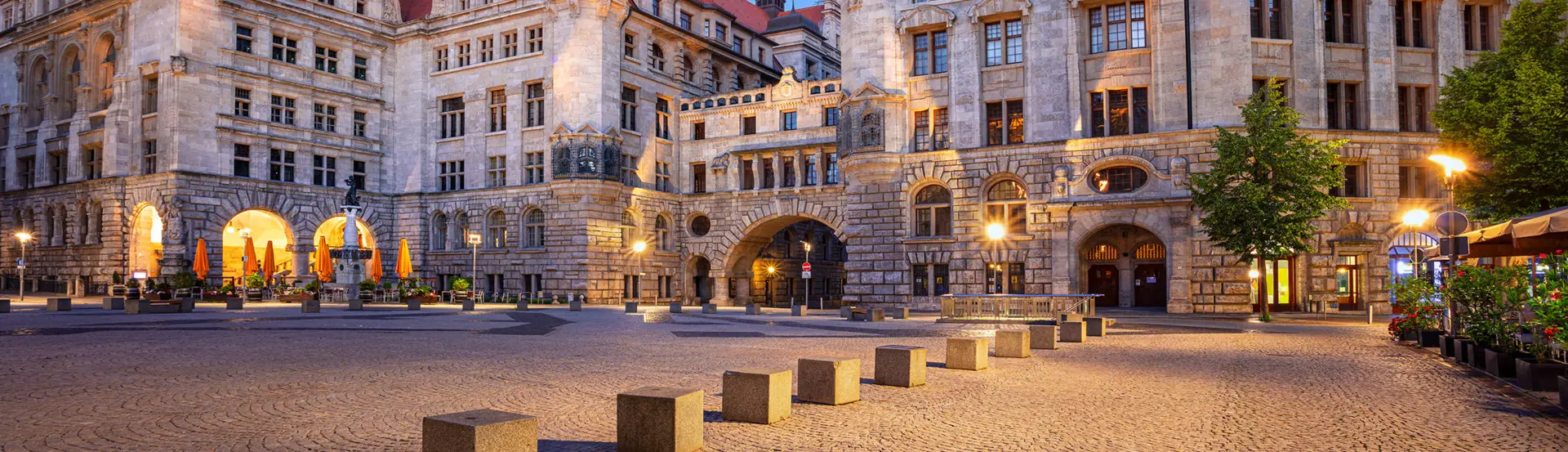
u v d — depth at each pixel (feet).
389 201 214.07
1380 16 145.59
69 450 31.53
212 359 60.90
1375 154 143.13
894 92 161.58
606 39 195.21
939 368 58.23
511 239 200.85
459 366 57.62
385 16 217.15
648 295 205.46
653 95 209.56
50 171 209.87
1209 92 140.97
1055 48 150.71
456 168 210.59
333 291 177.58
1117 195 144.97
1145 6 147.74
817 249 255.50
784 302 237.86
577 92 191.83
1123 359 64.90
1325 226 141.59
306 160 199.41
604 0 193.47
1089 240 162.91
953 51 158.51
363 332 88.53
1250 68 139.74
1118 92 148.77
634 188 201.36
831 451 32.37
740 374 37.81
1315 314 136.77
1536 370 47.65
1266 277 130.41
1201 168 140.26
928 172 158.61
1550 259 48.37
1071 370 57.16
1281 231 117.29
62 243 207.00
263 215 229.45
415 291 177.88
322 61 204.64
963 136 156.76
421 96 214.07
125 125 190.60
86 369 54.70
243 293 175.32
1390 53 145.28
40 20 212.64
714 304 142.92
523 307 151.74
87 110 201.77
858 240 165.17
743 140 206.80
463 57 211.41
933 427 36.91
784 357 64.90
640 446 30.99
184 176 178.19
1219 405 43.29
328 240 213.87
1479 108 107.86
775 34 260.21
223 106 185.98
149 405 41.16
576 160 189.67
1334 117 146.00
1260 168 120.37
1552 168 103.35
